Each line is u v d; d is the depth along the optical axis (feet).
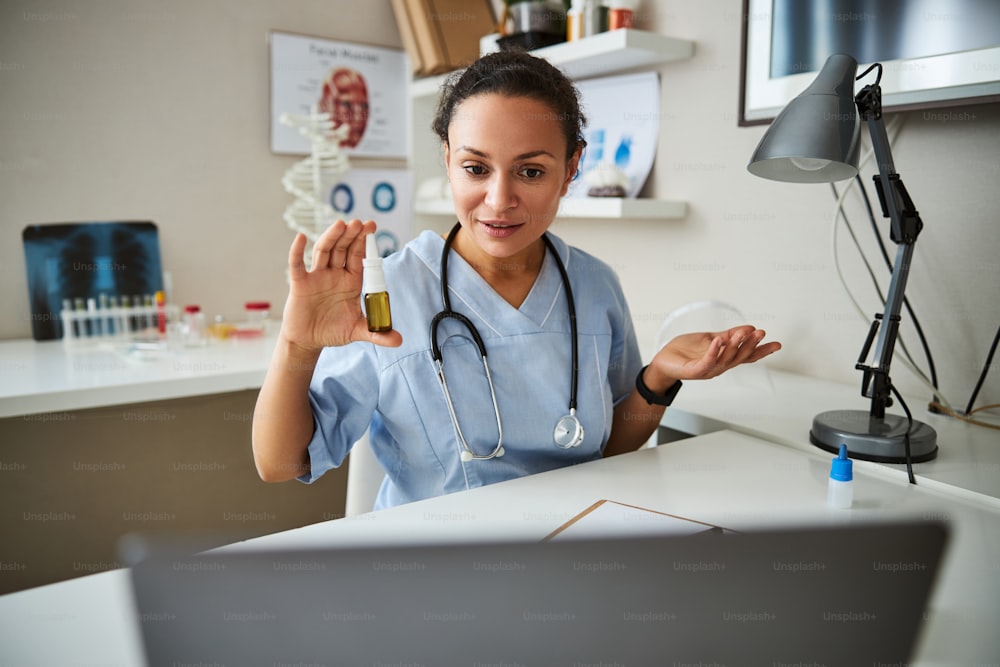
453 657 1.28
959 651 2.20
